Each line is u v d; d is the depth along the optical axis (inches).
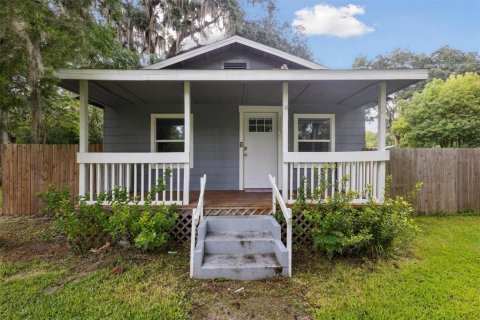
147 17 507.5
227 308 108.5
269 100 256.8
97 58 273.1
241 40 251.8
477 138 486.6
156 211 170.2
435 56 956.6
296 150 274.4
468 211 257.4
